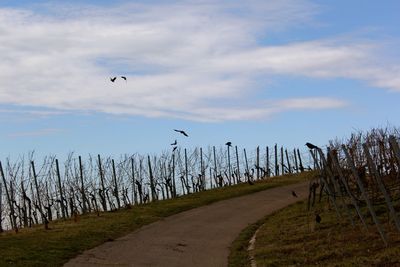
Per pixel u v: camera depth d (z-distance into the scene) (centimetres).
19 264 1520
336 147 2170
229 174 4462
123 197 3625
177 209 2850
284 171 4844
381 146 1964
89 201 3600
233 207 2845
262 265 1418
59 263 1567
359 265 1234
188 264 1547
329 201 2208
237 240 1914
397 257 1228
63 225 2441
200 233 2109
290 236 1773
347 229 1670
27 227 2700
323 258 1378
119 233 2142
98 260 1612
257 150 4675
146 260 1611
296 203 2692
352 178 2014
